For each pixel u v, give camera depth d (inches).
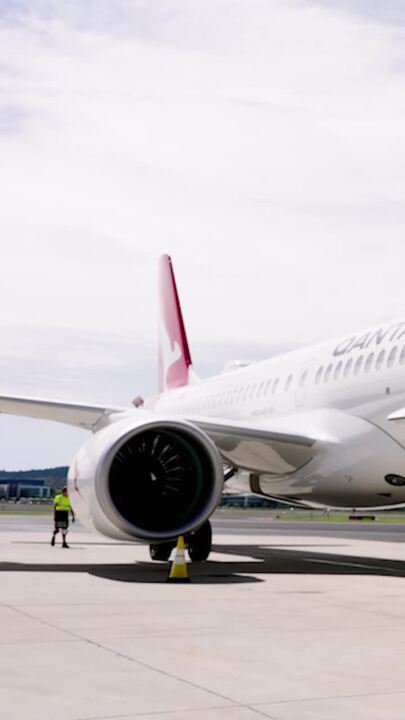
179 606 355.3
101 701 199.0
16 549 790.5
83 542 933.8
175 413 832.3
